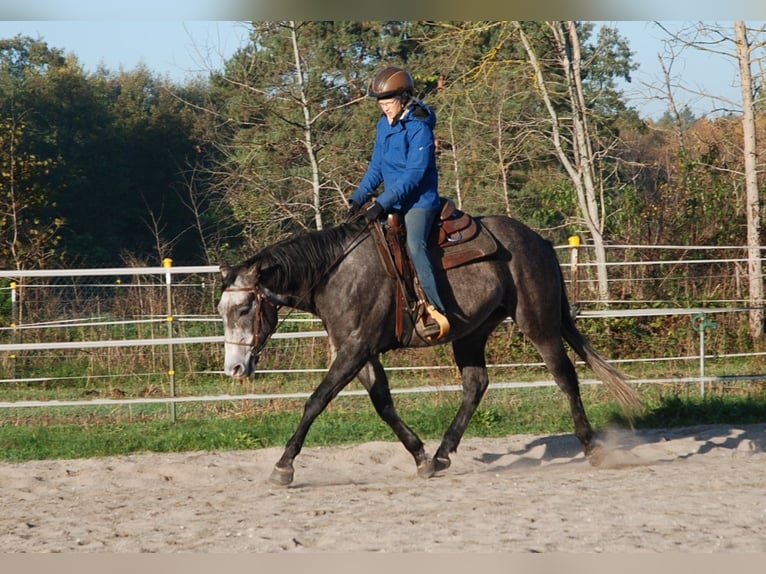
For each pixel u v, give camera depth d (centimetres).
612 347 1522
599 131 2003
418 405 1166
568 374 835
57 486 813
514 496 680
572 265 1414
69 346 1092
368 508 658
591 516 606
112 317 1487
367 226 764
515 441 979
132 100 4391
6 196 2206
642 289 1658
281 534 588
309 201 1802
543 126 1931
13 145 2289
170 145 4062
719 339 1573
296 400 1223
